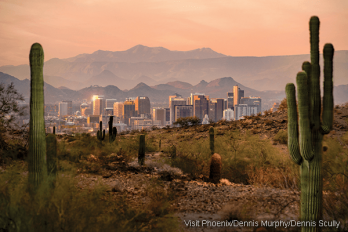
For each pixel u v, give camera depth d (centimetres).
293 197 642
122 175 901
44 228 362
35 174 456
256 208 561
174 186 768
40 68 467
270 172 908
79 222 380
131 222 445
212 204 613
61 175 482
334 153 714
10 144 911
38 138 461
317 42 379
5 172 527
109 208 489
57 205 388
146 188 720
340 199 514
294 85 383
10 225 359
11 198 406
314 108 376
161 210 521
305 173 387
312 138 378
